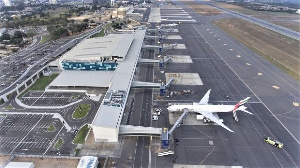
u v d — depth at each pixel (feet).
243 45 626.64
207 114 307.58
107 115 284.20
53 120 317.83
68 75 431.02
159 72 458.50
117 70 407.64
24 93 391.45
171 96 368.89
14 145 273.13
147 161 245.24
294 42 648.79
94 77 422.00
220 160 246.06
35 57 551.18
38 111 339.16
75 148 265.13
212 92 380.58
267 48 598.75
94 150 261.44
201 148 262.88
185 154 254.47
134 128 276.00
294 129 292.40
